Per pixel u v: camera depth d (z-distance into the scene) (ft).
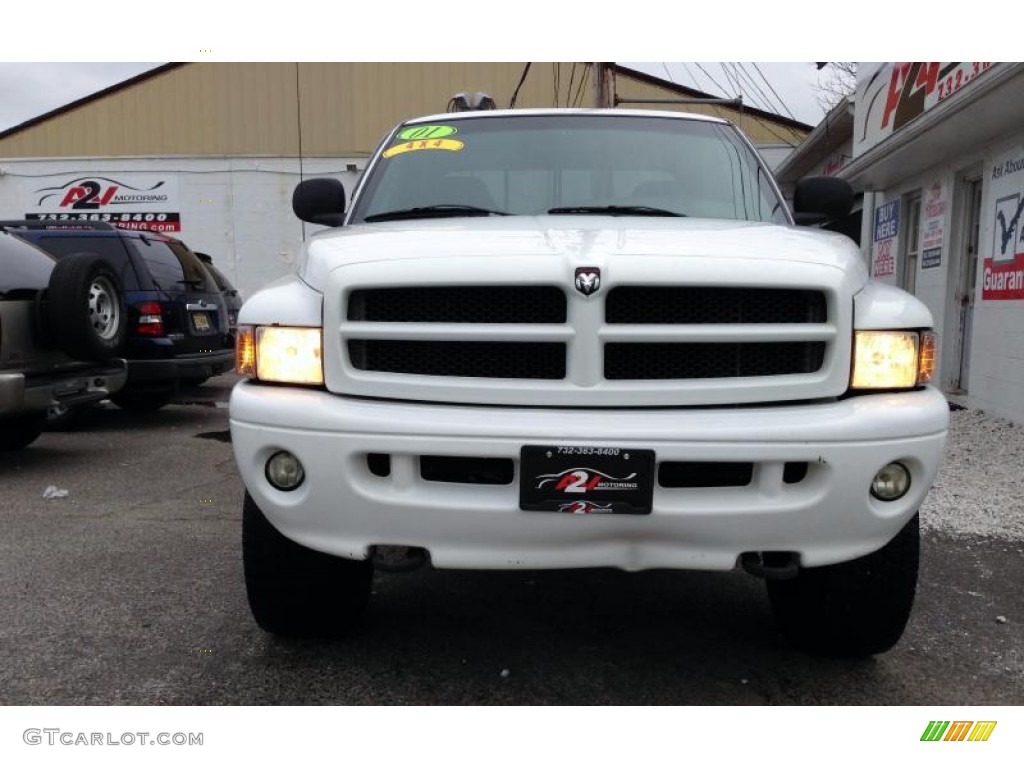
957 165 27.53
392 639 10.15
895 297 8.32
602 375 7.77
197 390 36.94
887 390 8.02
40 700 8.64
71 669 9.28
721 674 9.34
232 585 11.85
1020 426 22.82
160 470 19.97
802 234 9.14
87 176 66.54
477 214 11.04
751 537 7.70
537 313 7.88
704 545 7.75
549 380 7.79
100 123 67.31
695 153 12.07
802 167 50.85
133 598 11.34
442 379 7.83
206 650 9.77
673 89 63.36
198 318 27.78
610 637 10.30
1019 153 23.13
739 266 7.81
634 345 7.89
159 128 67.21
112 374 21.29
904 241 33.65
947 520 15.24
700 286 7.75
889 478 7.85
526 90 65.41
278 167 65.82
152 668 9.32
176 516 15.64
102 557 13.10
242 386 8.28
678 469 7.79
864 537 7.91
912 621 10.83
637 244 8.09
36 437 21.83
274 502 7.99
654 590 11.88
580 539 7.70
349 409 7.70
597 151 11.97
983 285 25.45
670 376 7.91
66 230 25.75
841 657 9.73
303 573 9.09
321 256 8.50
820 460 7.54
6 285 18.44
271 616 9.46
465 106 15.67
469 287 7.86
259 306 8.32
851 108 37.29
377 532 7.82
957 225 28.19
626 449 7.40
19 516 15.60
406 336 7.84
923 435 7.76
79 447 23.11
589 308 7.65
